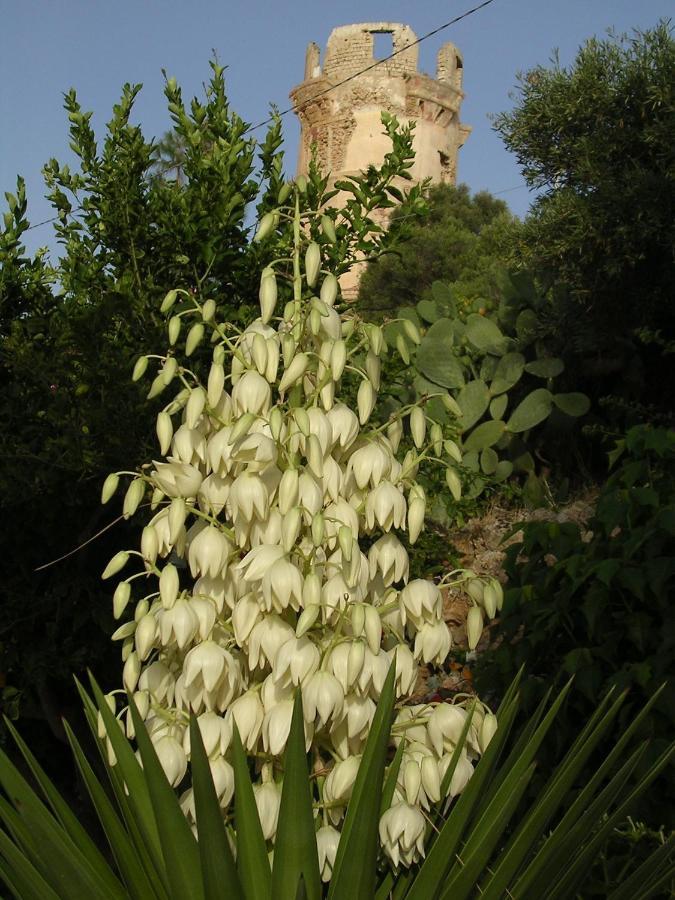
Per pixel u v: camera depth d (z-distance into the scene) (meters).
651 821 2.29
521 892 1.50
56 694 3.46
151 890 1.52
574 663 2.44
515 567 2.87
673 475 2.63
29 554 3.21
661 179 6.25
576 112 6.77
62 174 3.46
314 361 1.72
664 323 6.54
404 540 3.86
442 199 19.59
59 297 3.44
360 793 1.43
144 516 3.02
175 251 3.37
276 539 1.61
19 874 1.40
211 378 1.65
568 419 5.93
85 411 2.97
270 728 1.52
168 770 1.52
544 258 6.59
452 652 3.99
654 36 6.75
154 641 1.58
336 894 1.38
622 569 2.44
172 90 3.41
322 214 1.82
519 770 1.57
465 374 6.27
